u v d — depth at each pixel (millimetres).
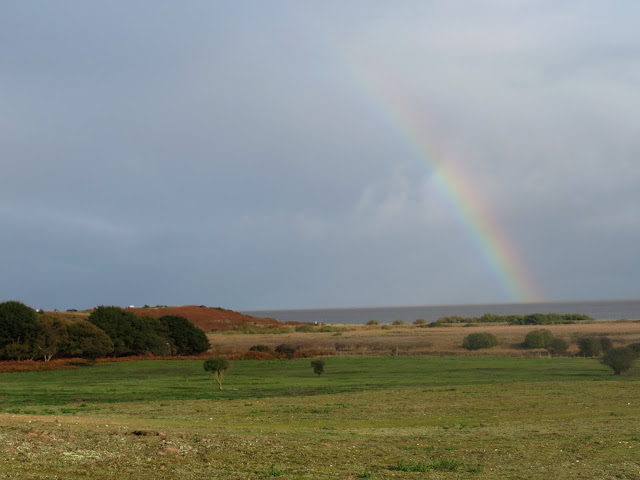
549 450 17891
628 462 16141
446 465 15312
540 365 56500
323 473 14086
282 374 52625
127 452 15188
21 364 63062
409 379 46375
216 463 14602
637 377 45875
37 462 13578
